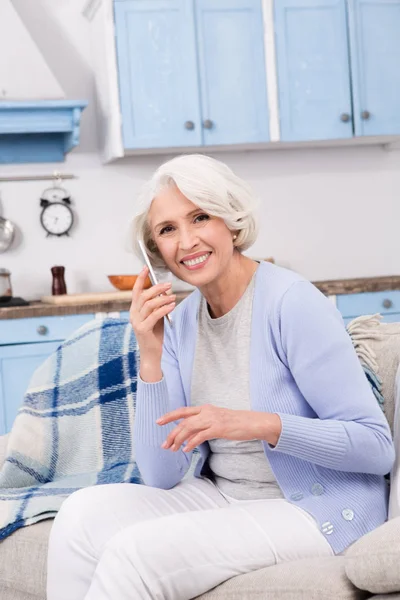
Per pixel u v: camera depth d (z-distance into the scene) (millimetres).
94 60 4980
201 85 4770
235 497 2035
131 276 4695
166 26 4715
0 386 4340
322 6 4883
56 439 2633
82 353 2766
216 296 2045
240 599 1749
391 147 5441
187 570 1770
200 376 2072
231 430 1815
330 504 1900
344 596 1595
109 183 5074
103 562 1751
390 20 4980
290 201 5344
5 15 4613
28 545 2197
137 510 1939
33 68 4641
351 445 1846
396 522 1612
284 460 1953
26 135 4945
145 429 2062
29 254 4988
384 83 4984
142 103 4715
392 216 5504
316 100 4910
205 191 1920
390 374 2209
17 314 4344
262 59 4828
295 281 1980
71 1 5027
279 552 1825
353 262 5445
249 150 5273
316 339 1897
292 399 1956
